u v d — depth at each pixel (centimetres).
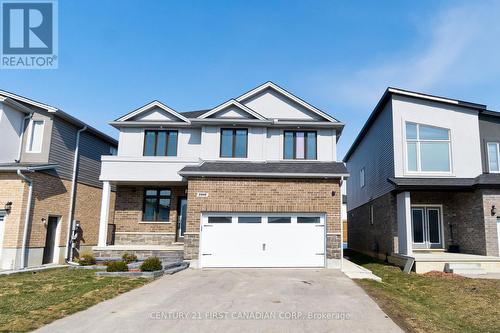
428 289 1120
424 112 1686
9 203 1506
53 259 1731
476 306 916
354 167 2756
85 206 1973
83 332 607
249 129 1761
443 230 1717
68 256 1800
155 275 1170
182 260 1512
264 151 1745
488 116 1716
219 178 1459
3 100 1611
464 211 1639
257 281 1105
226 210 1439
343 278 1169
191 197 1450
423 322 711
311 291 959
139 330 620
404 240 1573
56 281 1093
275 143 1777
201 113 2000
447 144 1675
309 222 1442
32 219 1570
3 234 1498
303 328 640
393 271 1466
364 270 1337
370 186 2166
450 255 1520
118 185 1800
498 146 1691
